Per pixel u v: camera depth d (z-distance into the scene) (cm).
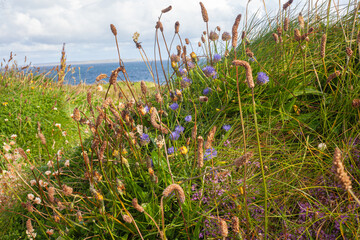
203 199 168
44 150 372
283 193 168
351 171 170
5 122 420
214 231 153
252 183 173
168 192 102
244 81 228
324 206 155
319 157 177
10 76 599
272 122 216
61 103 510
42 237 200
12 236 208
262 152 198
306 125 203
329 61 238
